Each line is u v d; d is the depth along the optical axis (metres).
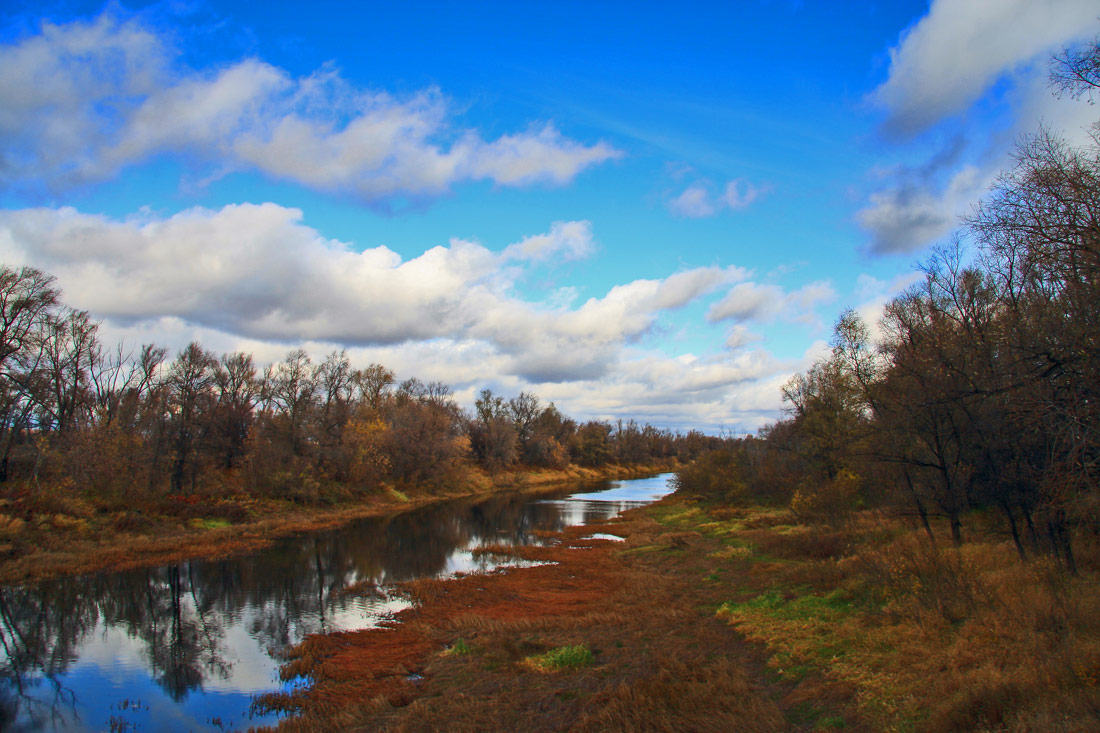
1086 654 7.53
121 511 32.09
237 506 38.69
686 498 54.22
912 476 18.12
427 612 17.91
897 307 19.55
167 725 10.98
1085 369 8.49
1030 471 11.75
